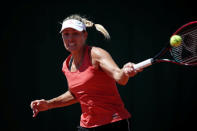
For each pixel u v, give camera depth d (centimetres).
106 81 1028
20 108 2605
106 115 1048
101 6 2588
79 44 1070
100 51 1003
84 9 2592
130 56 2566
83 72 1027
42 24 2627
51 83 2603
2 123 2602
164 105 2562
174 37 931
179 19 2558
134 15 2580
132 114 2552
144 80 2570
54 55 2612
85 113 1091
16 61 2630
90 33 2569
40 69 2612
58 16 2622
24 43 2633
